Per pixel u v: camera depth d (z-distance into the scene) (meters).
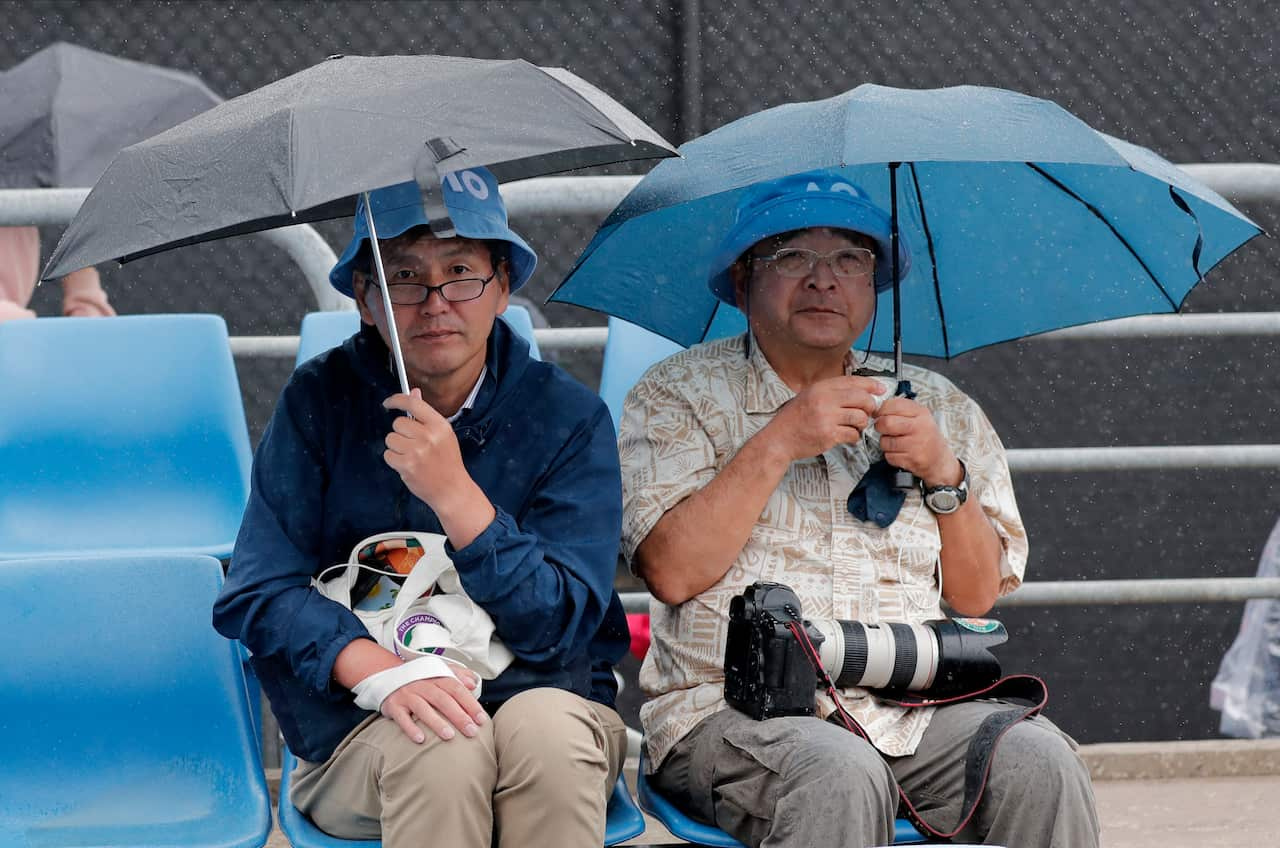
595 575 9.48
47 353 13.48
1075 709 19.81
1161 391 20.62
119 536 13.12
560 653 9.34
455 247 9.28
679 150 10.41
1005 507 10.90
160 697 10.31
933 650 9.78
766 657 9.55
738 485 10.04
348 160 7.97
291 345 14.59
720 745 9.73
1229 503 20.81
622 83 19.91
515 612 9.09
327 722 9.23
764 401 10.62
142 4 19.34
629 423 10.75
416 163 8.03
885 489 10.30
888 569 10.39
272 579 9.38
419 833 8.61
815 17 20.06
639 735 14.19
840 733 9.32
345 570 9.59
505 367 9.78
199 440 13.48
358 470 9.65
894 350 10.73
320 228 19.64
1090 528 20.77
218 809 9.87
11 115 17.22
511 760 8.78
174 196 8.09
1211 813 13.58
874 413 10.12
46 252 17.88
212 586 10.52
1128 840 13.00
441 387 9.61
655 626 10.74
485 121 8.32
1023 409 20.55
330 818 9.25
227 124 8.40
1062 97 20.53
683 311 11.60
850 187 10.52
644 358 12.41
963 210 11.17
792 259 10.39
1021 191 11.01
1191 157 20.84
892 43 20.22
